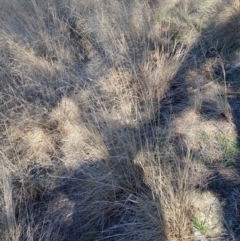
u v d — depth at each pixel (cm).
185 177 220
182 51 351
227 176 236
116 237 218
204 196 225
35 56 349
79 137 275
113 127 259
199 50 354
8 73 335
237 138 261
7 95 315
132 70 321
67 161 266
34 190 254
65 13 436
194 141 263
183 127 276
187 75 324
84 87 316
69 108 297
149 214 209
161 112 295
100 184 235
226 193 226
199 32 372
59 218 237
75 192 250
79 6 425
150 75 312
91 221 229
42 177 262
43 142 281
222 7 377
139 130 253
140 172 235
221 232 207
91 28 381
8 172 246
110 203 229
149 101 300
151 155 241
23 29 395
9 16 409
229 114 275
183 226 207
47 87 326
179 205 206
